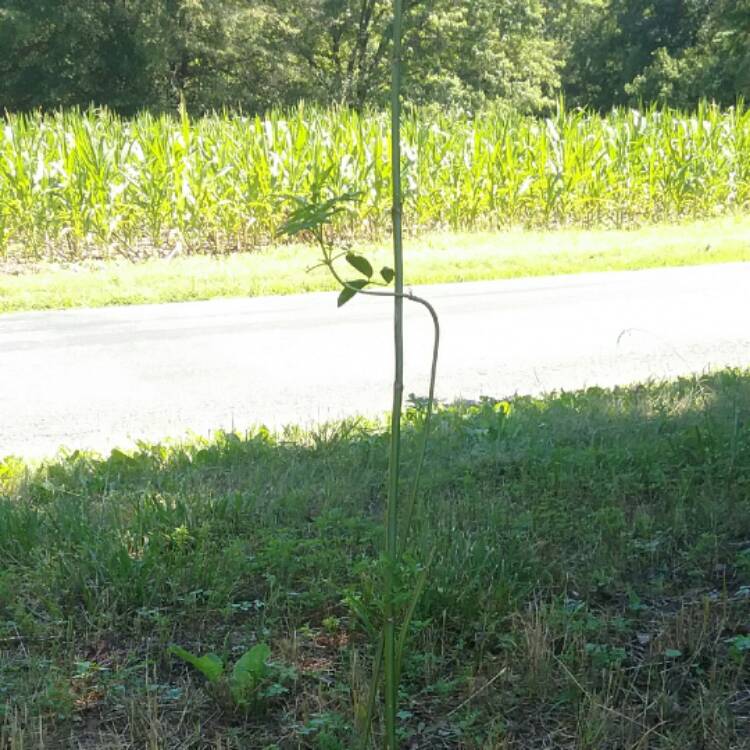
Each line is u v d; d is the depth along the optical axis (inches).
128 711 124.3
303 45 1497.3
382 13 1514.5
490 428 235.0
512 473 207.5
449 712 124.4
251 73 1477.6
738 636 139.3
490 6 1535.4
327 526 174.1
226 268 531.5
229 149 649.0
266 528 176.7
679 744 113.9
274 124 669.9
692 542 172.1
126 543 168.7
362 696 125.5
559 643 139.3
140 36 1325.0
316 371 336.8
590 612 148.4
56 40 1336.1
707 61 1594.5
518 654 134.6
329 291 490.3
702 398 263.4
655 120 757.3
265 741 120.1
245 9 1380.4
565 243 615.8
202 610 148.9
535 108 1706.4
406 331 397.1
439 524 171.3
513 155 701.9
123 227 627.5
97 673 133.4
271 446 230.2
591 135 730.8
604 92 1999.3
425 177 679.1
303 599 151.0
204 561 159.3
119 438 267.4
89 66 1381.6
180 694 128.9
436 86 1519.4
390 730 99.1
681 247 590.9
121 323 415.8
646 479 202.1
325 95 1494.8
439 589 146.9
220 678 129.3
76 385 321.7
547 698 126.3
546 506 183.5
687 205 752.3
